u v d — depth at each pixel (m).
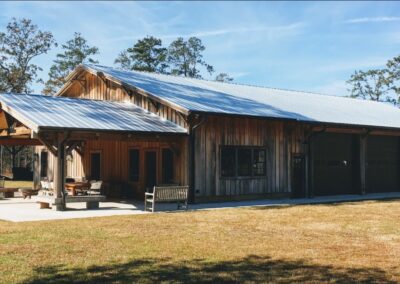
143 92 19.02
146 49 57.03
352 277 6.95
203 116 17.53
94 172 22.55
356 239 10.00
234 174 19.12
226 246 9.16
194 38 59.25
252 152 19.78
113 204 17.58
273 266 7.60
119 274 7.05
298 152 21.16
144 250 8.74
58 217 13.58
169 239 9.88
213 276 6.98
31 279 6.75
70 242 9.46
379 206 17.19
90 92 23.44
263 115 18.58
